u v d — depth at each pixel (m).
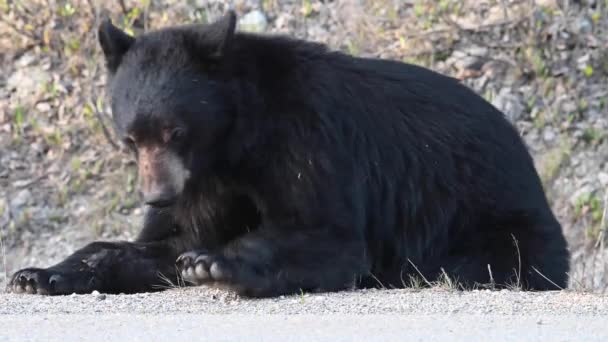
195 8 21.89
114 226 20.23
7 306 10.03
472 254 12.52
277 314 9.59
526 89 21.02
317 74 11.86
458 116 12.84
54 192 20.75
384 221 12.31
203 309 10.01
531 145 20.56
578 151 20.53
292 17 21.80
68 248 20.03
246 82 11.41
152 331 8.45
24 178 20.91
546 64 21.22
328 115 11.67
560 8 21.56
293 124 11.48
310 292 11.12
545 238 12.66
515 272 12.25
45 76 21.61
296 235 11.31
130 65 11.15
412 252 12.49
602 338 8.06
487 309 9.62
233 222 12.22
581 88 21.03
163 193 10.84
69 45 21.67
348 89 12.12
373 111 12.25
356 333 8.32
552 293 10.68
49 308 9.91
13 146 21.23
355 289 11.45
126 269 11.84
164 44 11.23
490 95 20.89
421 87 12.80
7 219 20.41
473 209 12.65
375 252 12.35
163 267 11.98
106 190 20.69
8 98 21.56
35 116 21.41
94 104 20.66
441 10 21.81
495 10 21.77
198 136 11.08
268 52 11.71
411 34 21.45
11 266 19.86
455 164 12.65
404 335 8.22
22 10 22.00
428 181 12.48
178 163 11.01
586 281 18.88
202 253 10.66
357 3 21.92
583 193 19.95
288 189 11.45
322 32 21.62
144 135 10.91
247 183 11.64
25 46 21.91
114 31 11.38
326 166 11.45
